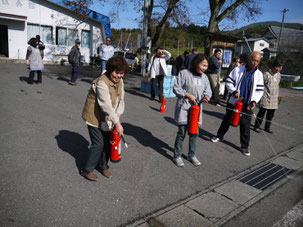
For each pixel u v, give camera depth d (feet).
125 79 44.55
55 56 56.80
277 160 14.71
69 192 9.53
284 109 30.63
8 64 46.88
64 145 13.66
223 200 10.08
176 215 8.87
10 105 20.12
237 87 14.75
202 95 12.36
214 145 16.17
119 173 11.39
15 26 51.93
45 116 18.31
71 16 57.41
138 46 50.55
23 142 13.51
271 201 10.32
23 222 7.74
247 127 14.82
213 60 27.45
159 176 11.48
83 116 9.80
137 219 8.47
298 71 77.71
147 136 16.48
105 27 60.23
